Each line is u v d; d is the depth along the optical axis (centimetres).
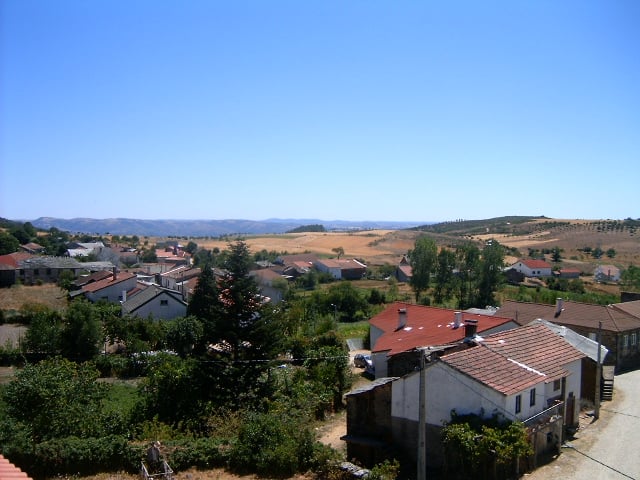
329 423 3069
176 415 2956
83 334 4803
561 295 7588
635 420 2817
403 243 19362
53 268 9900
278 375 3716
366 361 4203
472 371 2233
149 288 6931
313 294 8575
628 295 5175
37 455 2188
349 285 8431
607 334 3925
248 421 2480
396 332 3950
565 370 2572
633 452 2373
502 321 3425
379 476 1962
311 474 2156
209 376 3325
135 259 14225
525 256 15200
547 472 2159
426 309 4238
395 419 2430
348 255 17212
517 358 2514
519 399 2264
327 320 6088
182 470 2231
